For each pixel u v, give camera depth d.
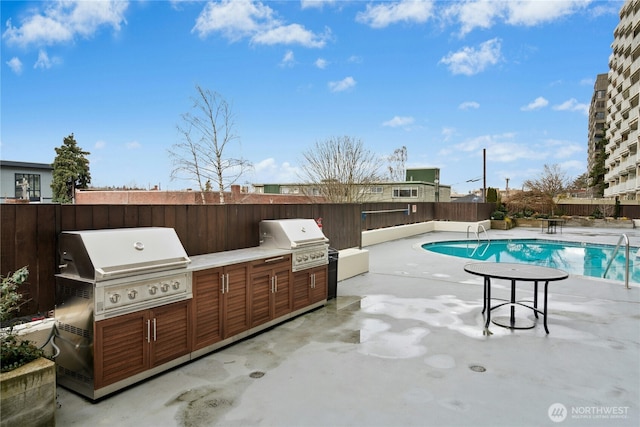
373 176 19.66
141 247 3.02
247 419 2.52
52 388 2.31
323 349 3.72
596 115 58.12
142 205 3.72
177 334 3.25
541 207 22.42
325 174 19.47
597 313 4.87
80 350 2.75
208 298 3.54
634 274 9.66
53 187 22.84
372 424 2.47
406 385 2.99
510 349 3.72
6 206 2.81
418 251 10.59
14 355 2.31
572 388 2.95
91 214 3.31
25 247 2.91
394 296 5.74
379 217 13.33
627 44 32.88
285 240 4.74
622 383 3.04
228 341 3.77
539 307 5.14
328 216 7.27
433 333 4.17
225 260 3.82
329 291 5.48
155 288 3.04
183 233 4.13
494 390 2.92
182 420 2.50
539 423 2.49
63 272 2.93
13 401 2.15
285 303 4.54
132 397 2.78
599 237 14.64
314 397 2.80
